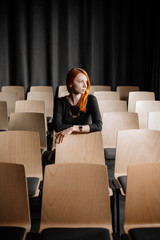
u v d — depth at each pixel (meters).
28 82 6.08
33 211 2.82
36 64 6.02
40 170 2.59
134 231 1.72
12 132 2.58
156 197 1.81
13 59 5.98
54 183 1.82
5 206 1.82
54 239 1.66
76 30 5.98
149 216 1.82
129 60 6.19
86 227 1.81
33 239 1.74
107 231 1.73
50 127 4.33
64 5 5.86
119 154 2.58
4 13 5.80
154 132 2.61
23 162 2.59
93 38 6.04
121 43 6.10
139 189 1.79
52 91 5.76
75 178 1.82
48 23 5.89
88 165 1.81
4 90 5.70
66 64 6.06
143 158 2.60
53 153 3.10
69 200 1.83
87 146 2.58
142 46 6.11
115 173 2.59
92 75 6.16
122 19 6.02
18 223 1.83
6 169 1.77
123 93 5.74
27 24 5.88
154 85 6.00
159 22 5.74
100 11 5.96
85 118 2.68
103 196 1.81
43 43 5.96
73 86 2.60
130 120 3.39
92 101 2.67
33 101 4.16
